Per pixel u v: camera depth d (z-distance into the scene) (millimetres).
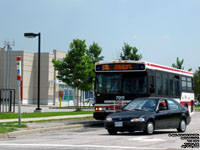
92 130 19141
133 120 14930
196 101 79438
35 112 33062
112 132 16203
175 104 17172
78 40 44562
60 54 72812
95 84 21719
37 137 15406
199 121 26031
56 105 67562
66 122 22062
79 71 43812
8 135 15711
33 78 69875
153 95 21172
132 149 10766
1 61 69125
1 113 28016
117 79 21250
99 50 55438
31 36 33375
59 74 45562
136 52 50656
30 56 69562
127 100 20891
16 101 67125
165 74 23453
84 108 51188
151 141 12961
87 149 10797
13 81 68125
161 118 15867
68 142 12820
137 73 20984
